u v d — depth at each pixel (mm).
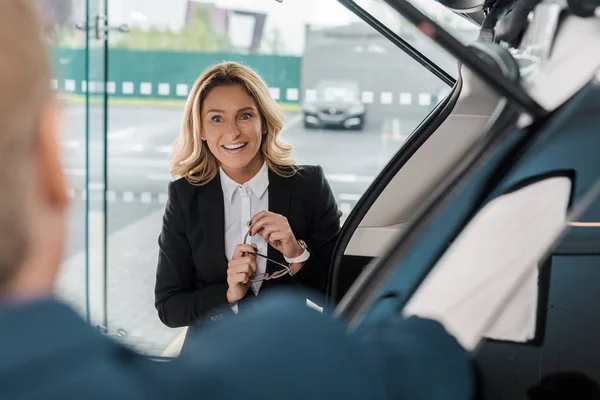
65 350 332
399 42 2445
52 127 354
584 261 893
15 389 312
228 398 357
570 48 883
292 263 2018
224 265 2057
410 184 1961
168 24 6305
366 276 761
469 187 764
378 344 475
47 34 365
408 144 1948
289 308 431
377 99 6828
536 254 762
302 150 6934
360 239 2018
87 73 2709
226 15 6406
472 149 812
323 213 2131
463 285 740
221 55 6527
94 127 2771
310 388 377
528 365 895
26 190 339
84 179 2752
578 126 778
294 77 6836
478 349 892
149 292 4180
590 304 897
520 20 1138
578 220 896
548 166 765
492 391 894
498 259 749
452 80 2475
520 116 797
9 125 324
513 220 755
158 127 6340
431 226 752
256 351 384
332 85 6832
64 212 373
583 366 895
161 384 352
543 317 890
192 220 2066
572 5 924
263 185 2088
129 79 6297
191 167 2082
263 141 2098
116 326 3248
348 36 6684
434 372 470
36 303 342
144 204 5867
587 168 771
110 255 4777
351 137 6805
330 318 440
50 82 349
